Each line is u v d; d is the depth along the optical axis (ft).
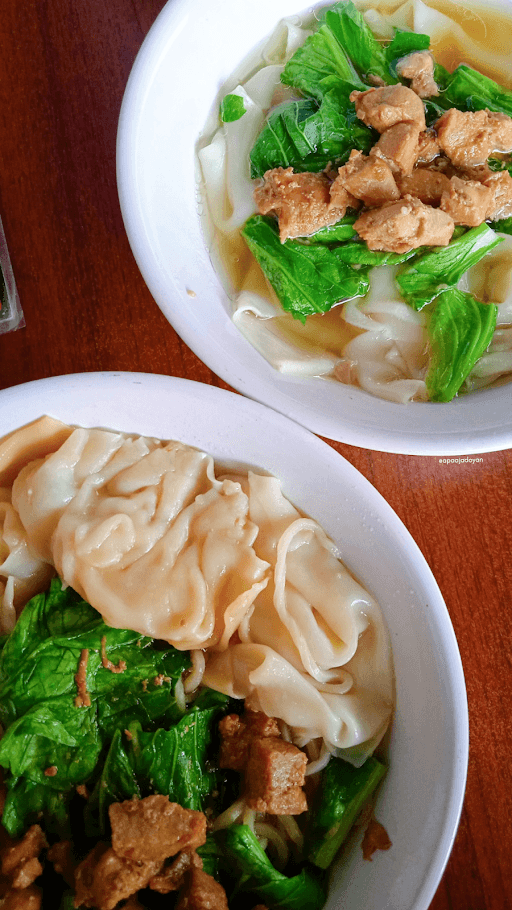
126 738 0.75
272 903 0.75
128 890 0.68
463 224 0.81
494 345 0.86
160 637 0.77
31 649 0.75
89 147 0.95
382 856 0.74
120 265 0.94
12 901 0.69
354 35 0.87
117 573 0.78
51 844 0.73
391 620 0.78
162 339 0.93
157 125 0.82
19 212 0.94
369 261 0.83
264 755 0.74
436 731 0.73
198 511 0.81
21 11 0.97
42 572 0.82
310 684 0.79
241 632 0.80
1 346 0.93
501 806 0.84
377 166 0.79
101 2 0.97
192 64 0.84
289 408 0.74
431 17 0.91
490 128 0.81
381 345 0.85
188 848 0.71
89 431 0.80
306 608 0.80
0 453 0.79
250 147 0.89
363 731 0.78
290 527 0.80
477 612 0.88
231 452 0.82
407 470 0.91
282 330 0.85
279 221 0.83
